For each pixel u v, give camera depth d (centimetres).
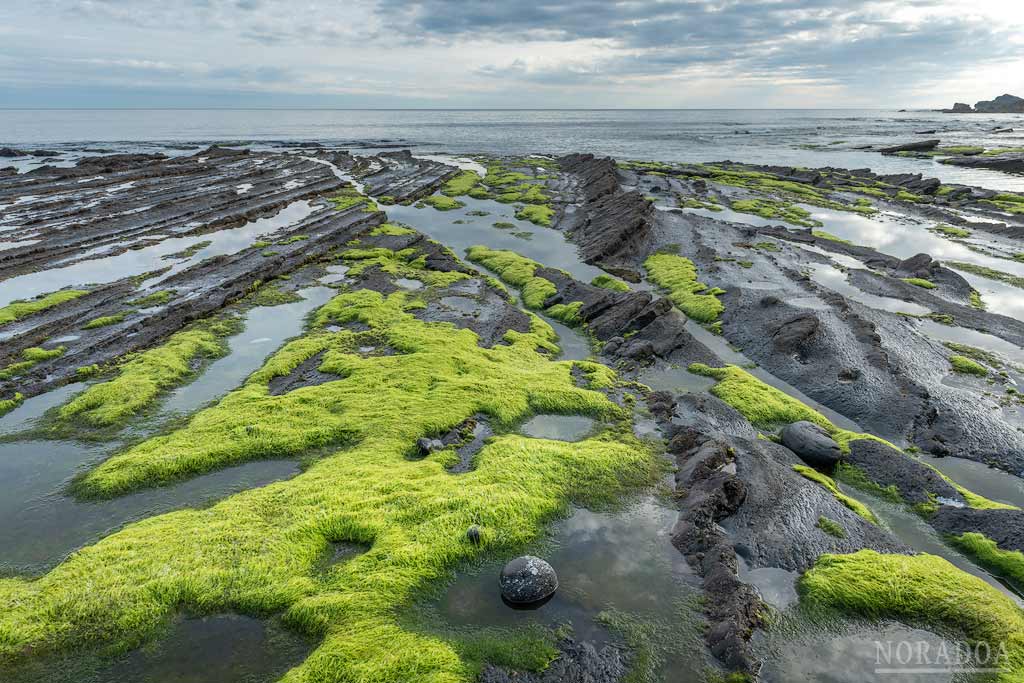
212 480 1994
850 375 2791
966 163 11031
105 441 2245
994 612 1448
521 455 2081
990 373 2881
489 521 1736
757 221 6538
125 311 3506
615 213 6053
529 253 5253
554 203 7431
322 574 1545
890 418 2492
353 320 3522
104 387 2595
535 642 1359
